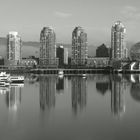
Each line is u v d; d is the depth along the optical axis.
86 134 73.06
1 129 77.69
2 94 164.00
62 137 70.75
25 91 183.38
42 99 140.25
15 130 76.69
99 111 104.69
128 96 154.25
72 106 116.81
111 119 90.38
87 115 96.88
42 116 94.94
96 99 140.38
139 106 116.94
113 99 140.38
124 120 88.88
